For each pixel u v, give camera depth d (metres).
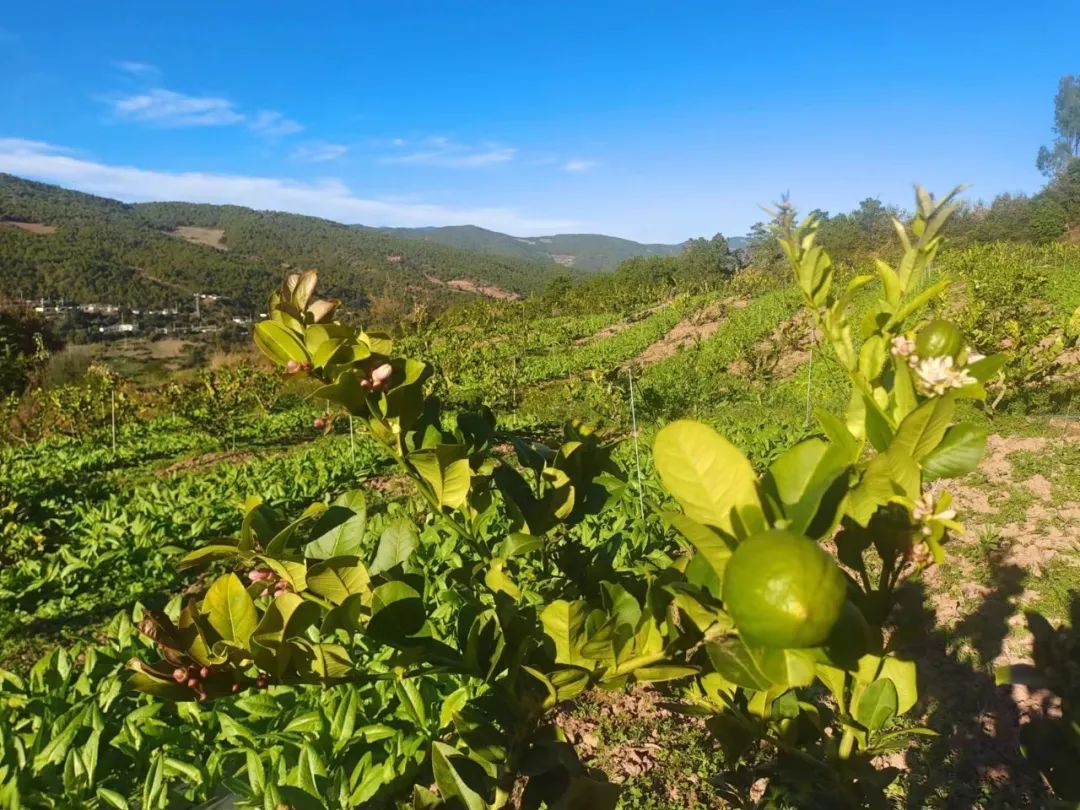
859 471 1.00
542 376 20.92
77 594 6.44
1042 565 5.50
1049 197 45.06
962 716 4.09
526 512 1.52
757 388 14.84
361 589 1.10
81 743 3.55
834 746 1.21
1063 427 8.34
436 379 16.56
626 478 1.73
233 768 3.46
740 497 0.88
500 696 1.22
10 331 25.66
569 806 1.17
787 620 0.71
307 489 9.04
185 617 1.11
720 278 46.88
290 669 1.11
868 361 1.12
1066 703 1.16
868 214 50.41
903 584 1.13
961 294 19.27
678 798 3.68
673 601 1.10
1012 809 3.41
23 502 9.41
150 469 12.01
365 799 3.02
